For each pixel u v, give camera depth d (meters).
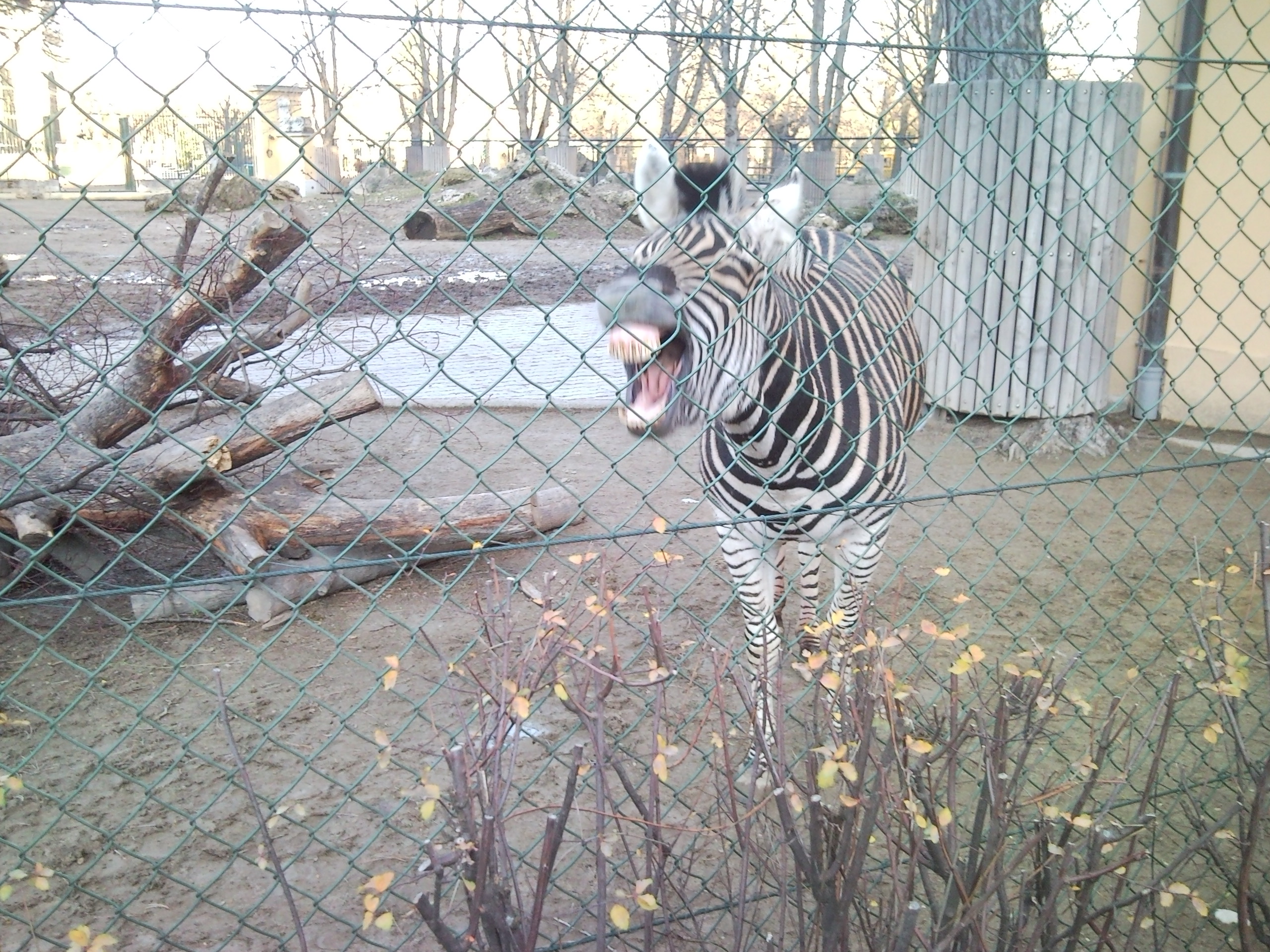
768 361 2.44
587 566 1.93
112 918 2.29
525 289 11.03
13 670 3.42
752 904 2.19
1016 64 5.48
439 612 3.89
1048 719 1.75
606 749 1.63
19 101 2.96
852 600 2.93
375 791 2.79
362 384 3.91
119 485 3.46
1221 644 2.28
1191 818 2.10
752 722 1.64
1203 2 5.53
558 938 2.12
